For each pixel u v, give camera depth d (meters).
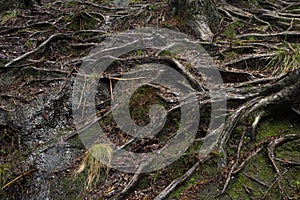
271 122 4.36
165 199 4.08
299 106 4.31
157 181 4.21
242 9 6.00
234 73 4.78
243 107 4.36
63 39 5.43
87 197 4.23
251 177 4.11
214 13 5.59
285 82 4.37
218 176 4.13
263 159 4.19
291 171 4.10
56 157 4.47
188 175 4.14
